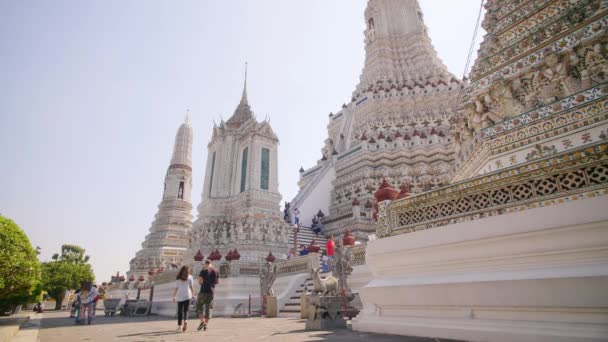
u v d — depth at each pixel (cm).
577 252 511
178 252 4916
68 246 5531
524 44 848
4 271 1155
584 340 454
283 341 668
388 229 785
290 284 1809
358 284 1435
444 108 4200
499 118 904
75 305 2334
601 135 637
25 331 1084
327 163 4525
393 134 4038
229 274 2072
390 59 5047
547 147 710
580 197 523
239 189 3475
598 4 724
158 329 1051
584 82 737
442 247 662
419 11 5559
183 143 5916
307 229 3641
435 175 3522
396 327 696
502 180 614
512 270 570
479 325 570
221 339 741
